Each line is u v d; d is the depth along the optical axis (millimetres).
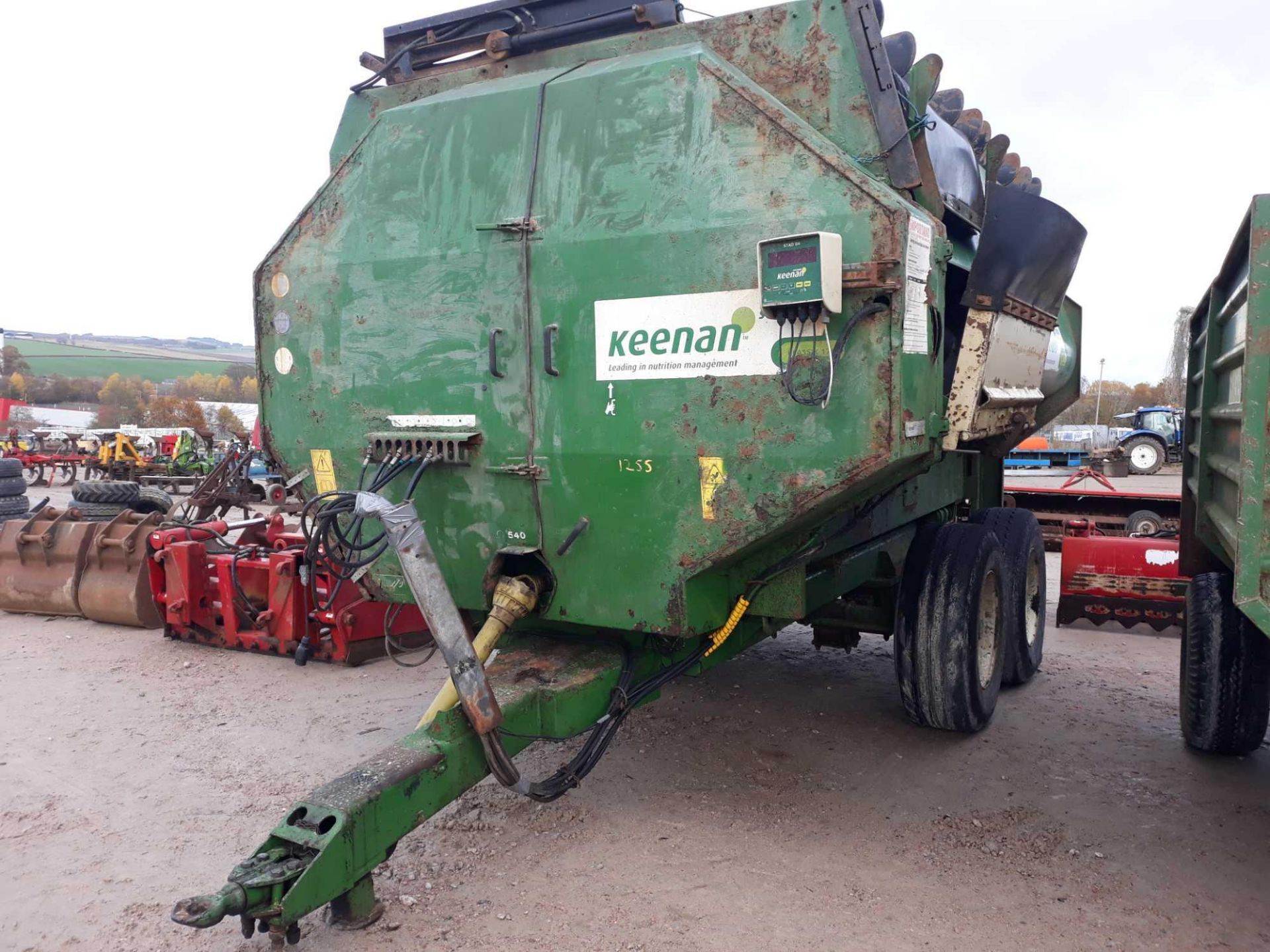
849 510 3990
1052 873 3502
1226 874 3496
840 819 3988
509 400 3721
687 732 5090
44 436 28594
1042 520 12195
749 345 3271
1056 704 5605
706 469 3385
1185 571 4855
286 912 2566
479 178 3783
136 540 7434
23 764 4660
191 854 3711
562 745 4867
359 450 4102
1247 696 4484
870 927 3129
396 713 5414
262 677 6137
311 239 4184
